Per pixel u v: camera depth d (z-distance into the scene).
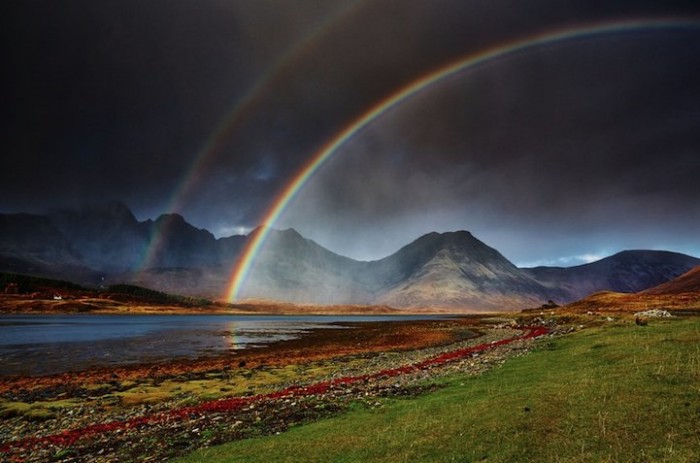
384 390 31.08
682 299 118.50
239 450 19.30
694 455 12.38
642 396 18.38
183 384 45.84
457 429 17.91
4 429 30.75
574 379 24.14
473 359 45.19
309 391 34.53
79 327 144.12
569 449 14.21
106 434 25.97
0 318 194.12
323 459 16.70
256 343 94.88
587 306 138.75
